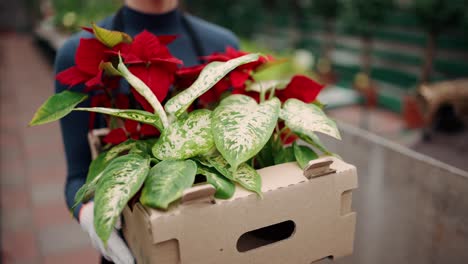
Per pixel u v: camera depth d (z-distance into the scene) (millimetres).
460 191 906
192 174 572
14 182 3299
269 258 644
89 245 2426
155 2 1098
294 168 690
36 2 16094
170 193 549
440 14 3814
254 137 600
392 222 1084
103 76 758
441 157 1679
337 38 6629
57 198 3006
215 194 586
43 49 10047
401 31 5520
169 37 778
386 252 1119
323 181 660
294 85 781
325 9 5816
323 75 5977
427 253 1004
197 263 577
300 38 7441
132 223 639
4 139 4355
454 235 936
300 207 647
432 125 1918
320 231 681
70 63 973
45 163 3662
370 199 1144
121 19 1119
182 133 626
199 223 567
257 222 612
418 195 1003
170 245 564
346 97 4938
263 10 8859
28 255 2344
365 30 4949
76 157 990
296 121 665
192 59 1168
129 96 886
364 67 5184
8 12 16969
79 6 7762
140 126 788
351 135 1163
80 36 999
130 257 678
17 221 2703
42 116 703
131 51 718
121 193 549
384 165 1082
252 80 809
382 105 4941
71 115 969
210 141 617
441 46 4883
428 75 4148
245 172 630
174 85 787
